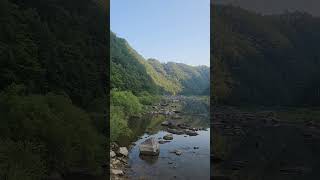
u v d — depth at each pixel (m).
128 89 31.42
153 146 11.02
